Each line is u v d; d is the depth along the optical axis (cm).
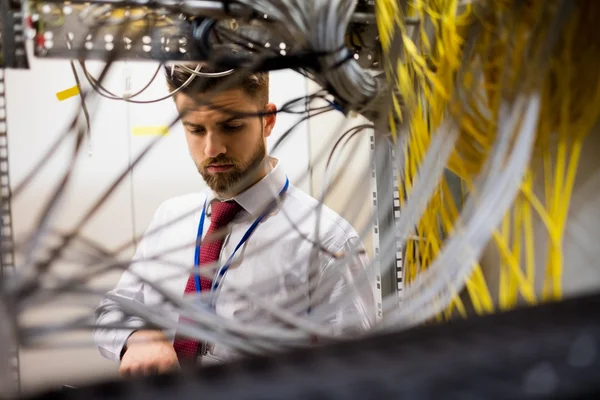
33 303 45
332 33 69
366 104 77
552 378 33
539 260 66
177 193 199
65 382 36
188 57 77
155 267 140
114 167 187
